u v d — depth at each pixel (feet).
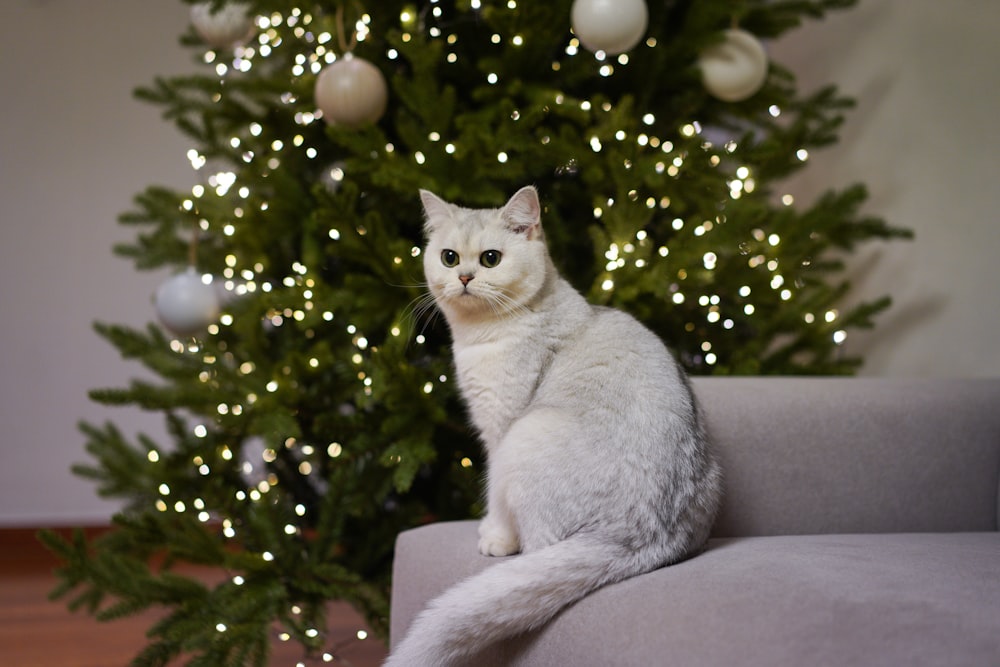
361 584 9.17
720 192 9.30
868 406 7.21
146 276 17.48
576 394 6.10
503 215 7.15
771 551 5.54
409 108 9.37
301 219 9.75
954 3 10.86
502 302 6.84
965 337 10.59
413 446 8.54
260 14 9.70
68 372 17.07
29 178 17.03
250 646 8.32
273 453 9.12
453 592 5.21
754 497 6.88
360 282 8.75
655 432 5.67
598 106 8.87
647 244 8.82
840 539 6.20
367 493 9.31
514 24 8.78
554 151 8.86
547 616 5.18
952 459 7.28
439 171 8.83
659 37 9.90
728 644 4.33
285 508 9.53
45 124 17.13
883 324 11.84
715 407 6.92
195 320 9.50
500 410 6.74
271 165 9.82
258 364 9.70
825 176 13.09
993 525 7.34
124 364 17.26
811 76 13.43
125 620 11.51
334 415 9.04
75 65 17.29
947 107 10.93
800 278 10.39
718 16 9.48
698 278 8.95
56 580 13.48
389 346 8.40
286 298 9.15
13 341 16.87
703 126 10.70
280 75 9.95
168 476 9.41
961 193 10.68
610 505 5.49
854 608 4.27
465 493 9.55
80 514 17.01
